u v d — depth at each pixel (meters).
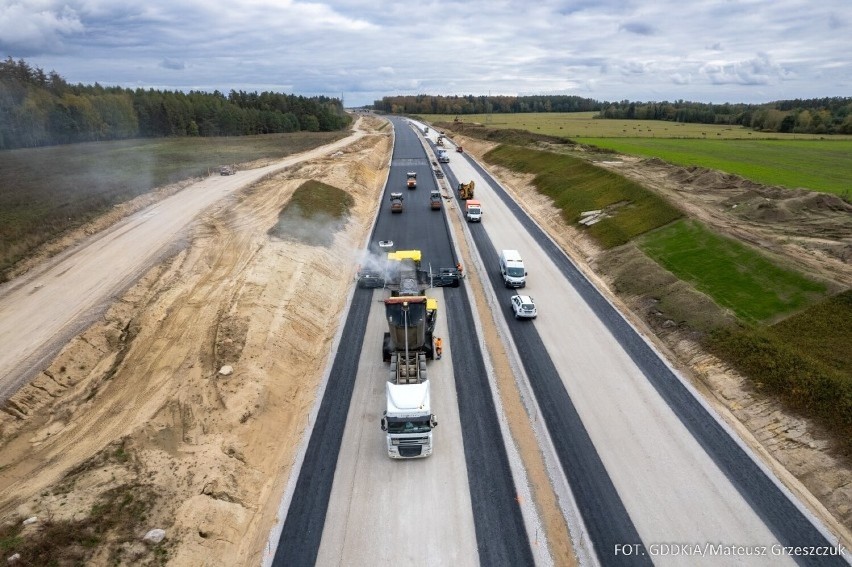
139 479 17.69
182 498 17.17
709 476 18.80
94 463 18.28
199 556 15.39
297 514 17.44
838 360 22.52
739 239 35.03
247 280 32.31
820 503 17.59
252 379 23.25
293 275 34.22
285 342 26.91
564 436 20.97
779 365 22.83
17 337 25.95
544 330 29.39
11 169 70.06
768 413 21.36
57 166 74.06
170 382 23.48
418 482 18.72
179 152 97.25
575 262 40.03
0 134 95.88
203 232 42.66
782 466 19.27
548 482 18.69
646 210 44.31
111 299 29.94
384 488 18.45
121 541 15.19
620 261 37.50
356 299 33.41
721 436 20.80
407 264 35.34
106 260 36.50
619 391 23.80
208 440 20.00
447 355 26.86
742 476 18.77
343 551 16.06
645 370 25.36
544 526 16.91
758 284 29.50
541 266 39.22
